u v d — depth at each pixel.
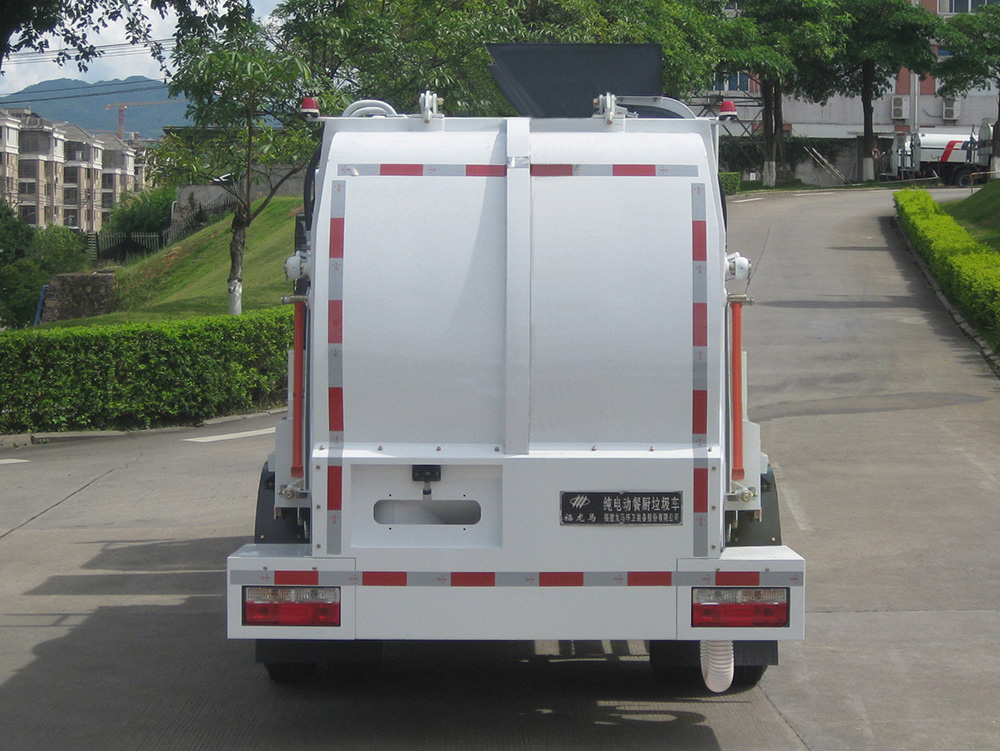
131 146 139.38
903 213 32.50
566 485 4.83
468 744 5.33
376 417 4.86
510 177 4.87
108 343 15.30
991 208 32.00
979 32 54.50
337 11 19.98
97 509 10.73
